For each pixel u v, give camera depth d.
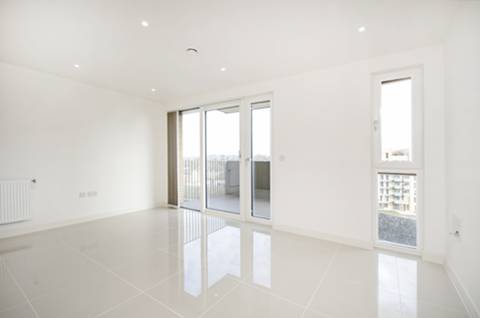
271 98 3.56
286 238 3.06
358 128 2.78
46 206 3.39
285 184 3.34
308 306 1.68
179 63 2.91
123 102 4.32
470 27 1.66
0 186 2.95
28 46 2.48
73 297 1.77
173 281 2.01
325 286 1.94
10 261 2.37
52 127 3.43
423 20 1.98
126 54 2.67
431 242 2.37
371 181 2.72
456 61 1.95
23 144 3.17
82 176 3.78
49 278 2.04
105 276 2.08
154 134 4.87
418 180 2.50
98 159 3.98
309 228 3.14
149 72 3.23
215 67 3.03
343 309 1.65
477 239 1.57
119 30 2.16
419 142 2.49
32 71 3.21
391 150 2.67
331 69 2.95
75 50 2.58
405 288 1.90
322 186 3.03
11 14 1.90
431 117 2.36
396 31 2.15
